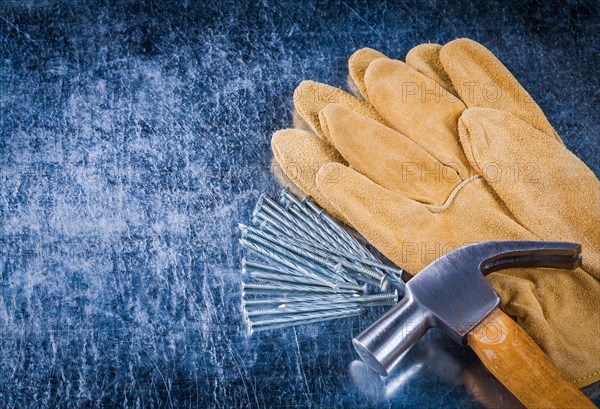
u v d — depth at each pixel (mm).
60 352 665
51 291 691
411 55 745
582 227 663
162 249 704
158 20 817
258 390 642
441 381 635
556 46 784
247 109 767
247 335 664
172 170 741
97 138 758
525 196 667
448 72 722
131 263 699
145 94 780
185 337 666
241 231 708
